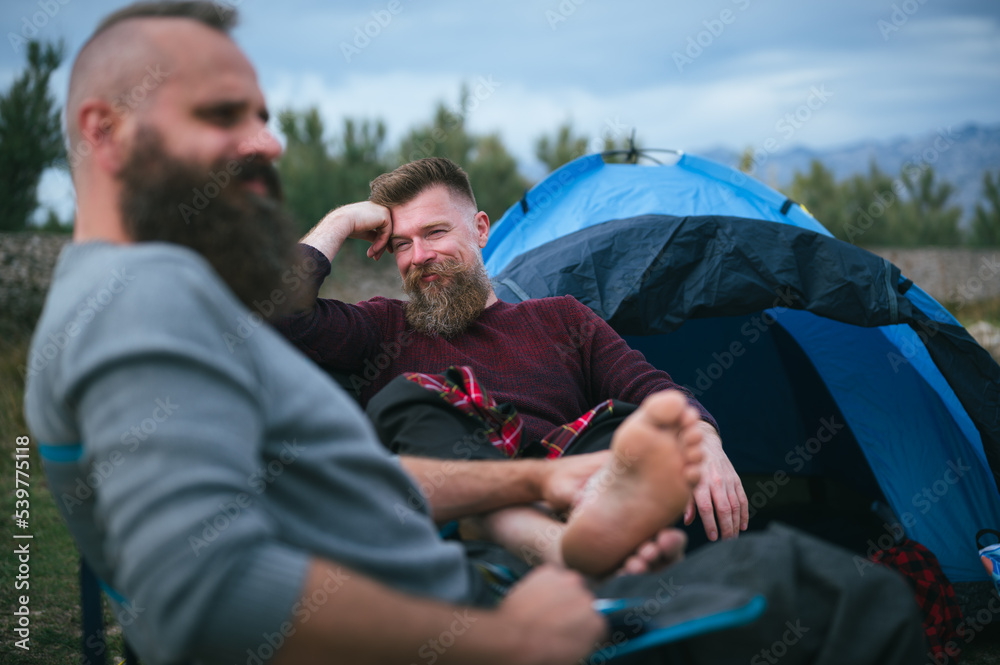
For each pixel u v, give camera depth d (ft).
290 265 3.33
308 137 32.71
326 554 2.74
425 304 6.68
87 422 2.42
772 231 8.01
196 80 2.94
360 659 2.39
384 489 2.95
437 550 3.03
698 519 9.61
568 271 8.03
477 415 5.01
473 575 3.32
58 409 2.67
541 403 6.30
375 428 5.08
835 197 44.09
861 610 3.04
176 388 2.37
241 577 2.30
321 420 2.78
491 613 2.60
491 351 6.60
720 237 7.98
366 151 33.27
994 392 7.52
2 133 24.00
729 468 5.68
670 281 7.82
